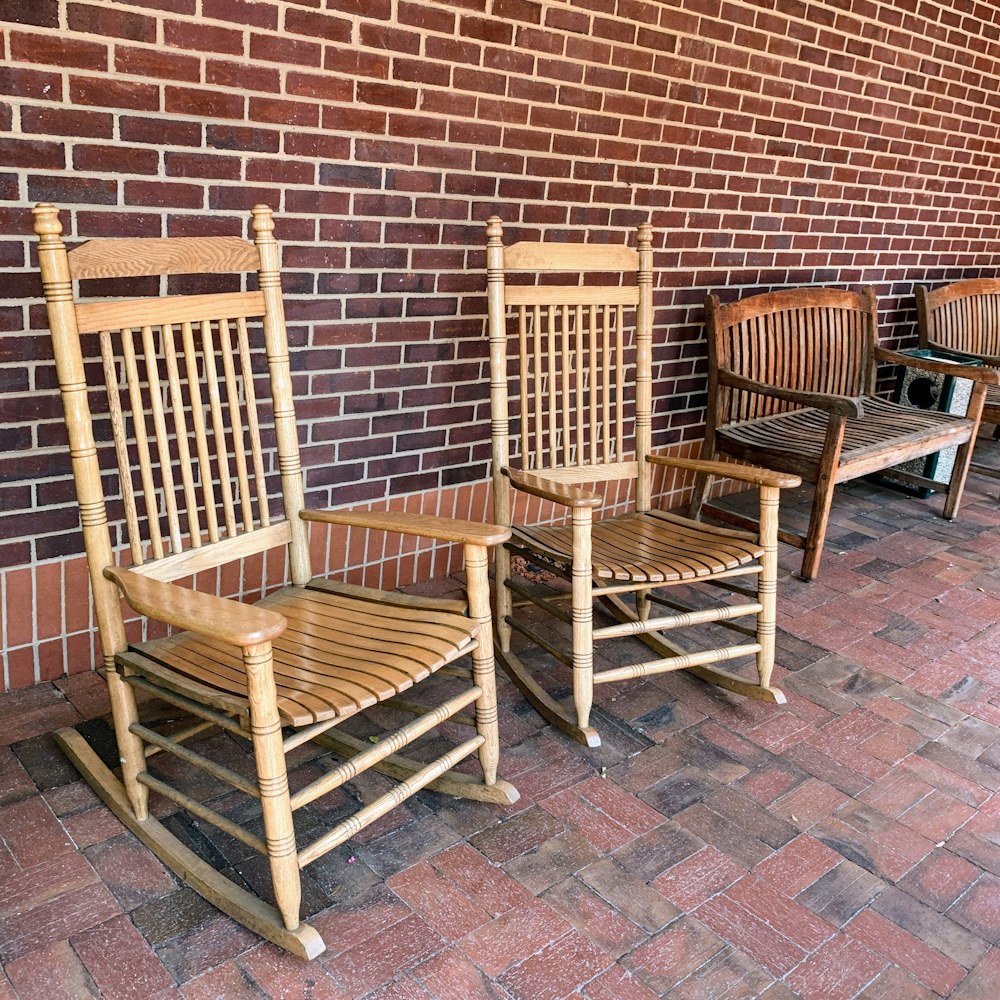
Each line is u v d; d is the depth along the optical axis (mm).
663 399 3635
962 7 4184
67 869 1782
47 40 1914
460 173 2689
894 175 4258
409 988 1581
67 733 2094
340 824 1708
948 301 4602
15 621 2242
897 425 3732
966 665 2867
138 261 1790
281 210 2361
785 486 2381
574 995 1589
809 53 3584
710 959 1691
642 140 3135
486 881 1836
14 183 1957
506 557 2555
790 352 3803
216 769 1666
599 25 2863
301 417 2594
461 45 2562
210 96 2158
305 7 2240
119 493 2320
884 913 1846
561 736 2338
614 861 1919
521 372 2553
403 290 2682
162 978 1564
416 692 2484
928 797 2225
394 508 2902
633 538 2535
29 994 1516
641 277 2703
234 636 1427
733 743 2369
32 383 2100
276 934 1629
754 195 3629
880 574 3488
